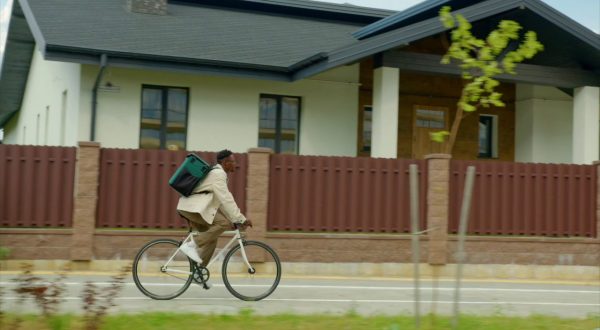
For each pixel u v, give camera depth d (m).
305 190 17.47
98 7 26.55
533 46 14.21
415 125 28.08
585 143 24.95
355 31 27.30
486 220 18.14
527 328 10.21
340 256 17.31
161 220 17.03
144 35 24.28
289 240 17.14
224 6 29.77
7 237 16.16
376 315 11.12
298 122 26.41
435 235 17.58
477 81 14.11
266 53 24.77
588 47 23.88
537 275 17.97
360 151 27.03
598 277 18.22
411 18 24.33
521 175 18.36
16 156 16.48
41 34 22.45
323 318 10.55
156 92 24.89
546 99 28.55
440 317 10.81
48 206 16.59
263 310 11.80
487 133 29.33
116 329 9.30
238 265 13.30
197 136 25.05
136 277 12.74
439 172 17.62
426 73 23.56
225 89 25.36
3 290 13.05
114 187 16.84
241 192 17.19
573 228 18.52
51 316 9.29
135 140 24.28
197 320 10.12
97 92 23.80
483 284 16.59
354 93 26.72
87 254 16.39
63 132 27.03
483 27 24.33
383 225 17.73
